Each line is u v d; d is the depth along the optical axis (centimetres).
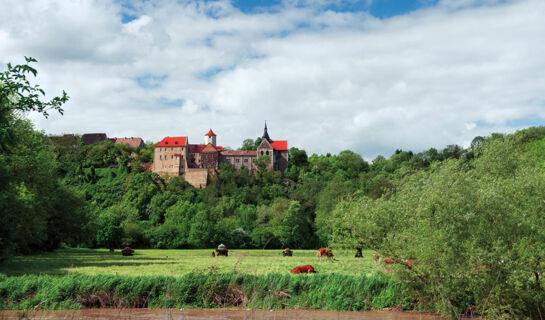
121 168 19012
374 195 8319
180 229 10788
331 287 2206
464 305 1970
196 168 19812
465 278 1819
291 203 11244
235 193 16925
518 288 1745
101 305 2141
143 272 3419
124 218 13475
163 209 14388
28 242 5244
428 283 1970
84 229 7331
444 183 1988
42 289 2148
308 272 2950
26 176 4419
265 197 17100
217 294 2206
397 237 1973
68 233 6831
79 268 3797
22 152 4269
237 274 2297
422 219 1916
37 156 4847
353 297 2173
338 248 2233
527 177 2027
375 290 2189
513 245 1769
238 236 11106
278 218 11619
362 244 2127
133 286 2188
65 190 6731
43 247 6506
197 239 10600
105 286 2175
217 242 10919
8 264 3944
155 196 15088
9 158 3991
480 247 1805
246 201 16300
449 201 1834
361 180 16525
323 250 4469
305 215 11431
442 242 1800
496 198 1817
